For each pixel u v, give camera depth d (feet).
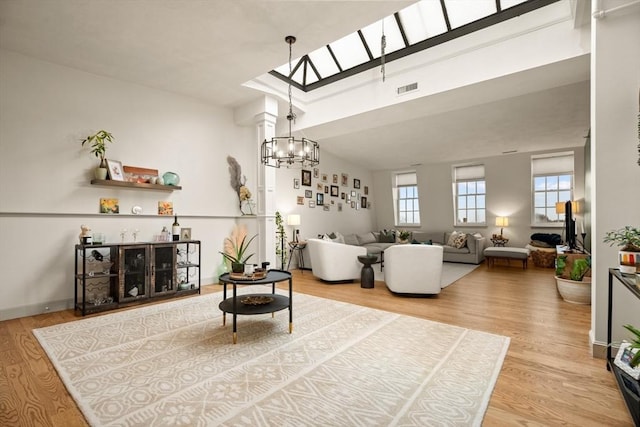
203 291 15.17
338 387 6.36
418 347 8.37
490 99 14.23
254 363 7.42
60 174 12.26
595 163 7.63
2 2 8.89
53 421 5.35
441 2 12.57
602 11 7.42
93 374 6.88
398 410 5.58
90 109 13.12
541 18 11.12
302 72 17.66
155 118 15.05
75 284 11.85
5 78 11.23
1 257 10.96
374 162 29.63
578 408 5.66
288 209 22.90
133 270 12.67
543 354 7.95
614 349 7.54
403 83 14.61
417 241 27.86
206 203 16.76
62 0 8.88
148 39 10.97
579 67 11.22
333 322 10.44
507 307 12.34
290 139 12.25
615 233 7.03
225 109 17.87
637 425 4.66
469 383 6.50
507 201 26.73
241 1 9.16
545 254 22.61
